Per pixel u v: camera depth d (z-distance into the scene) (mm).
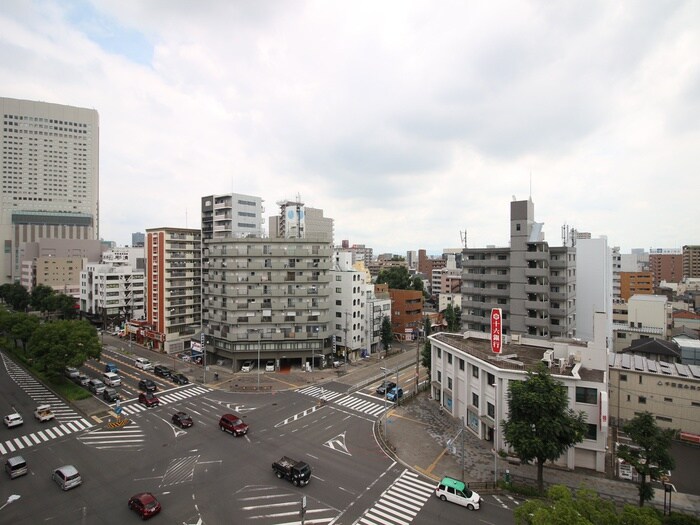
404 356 84062
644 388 46625
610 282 82062
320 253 73688
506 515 30078
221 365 74562
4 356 78062
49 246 157625
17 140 193125
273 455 39250
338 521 29000
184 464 37094
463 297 79812
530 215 70250
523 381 36500
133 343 91938
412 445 42062
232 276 70750
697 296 124125
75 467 36438
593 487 34188
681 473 36906
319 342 73000
